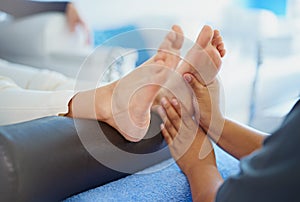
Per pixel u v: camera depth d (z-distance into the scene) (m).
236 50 1.73
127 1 2.28
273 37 1.83
